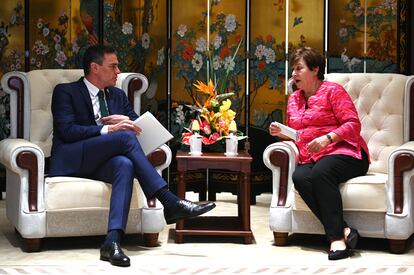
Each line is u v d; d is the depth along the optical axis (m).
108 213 4.41
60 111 4.50
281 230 4.55
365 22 6.57
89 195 4.30
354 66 6.59
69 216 4.33
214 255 4.33
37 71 4.96
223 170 6.48
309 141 4.60
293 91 4.94
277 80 6.56
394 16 6.55
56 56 6.58
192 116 6.52
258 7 6.49
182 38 6.49
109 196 4.34
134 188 4.40
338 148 4.48
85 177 4.46
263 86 6.54
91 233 4.38
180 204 4.28
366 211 4.38
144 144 4.47
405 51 6.56
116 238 4.12
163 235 4.89
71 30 6.58
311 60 4.62
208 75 6.52
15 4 6.52
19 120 4.80
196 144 4.77
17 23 6.54
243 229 4.69
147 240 4.54
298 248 4.55
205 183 6.58
